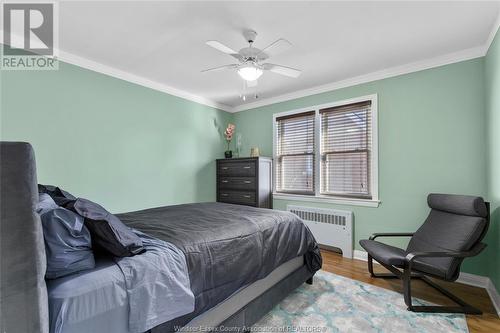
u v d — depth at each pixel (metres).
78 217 1.02
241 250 1.65
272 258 1.89
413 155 2.82
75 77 2.67
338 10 1.89
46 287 0.89
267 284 1.89
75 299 0.90
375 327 1.74
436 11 1.90
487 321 1.80
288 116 3.97
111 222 1.13
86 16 1.97
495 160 2.08
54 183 2.52
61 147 2.57
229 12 1.92
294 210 3.76
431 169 2.70
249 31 2.17
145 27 2.13
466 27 2.10
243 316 1.62
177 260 1.27
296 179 3.92
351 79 3.27
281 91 3.85
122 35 2.26
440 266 1.95
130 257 1.13
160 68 3.00
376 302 2.07
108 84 2.95
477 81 2.45
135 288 1.05
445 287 2.33
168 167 3.63
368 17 1.98
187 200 3.90
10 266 0.74
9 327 0.74
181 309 1.16
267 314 1.90
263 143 4.32
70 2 1.80
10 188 0.75
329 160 3.55
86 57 2.70
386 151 3.01
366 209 3.16
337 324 1.77
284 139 4.08
